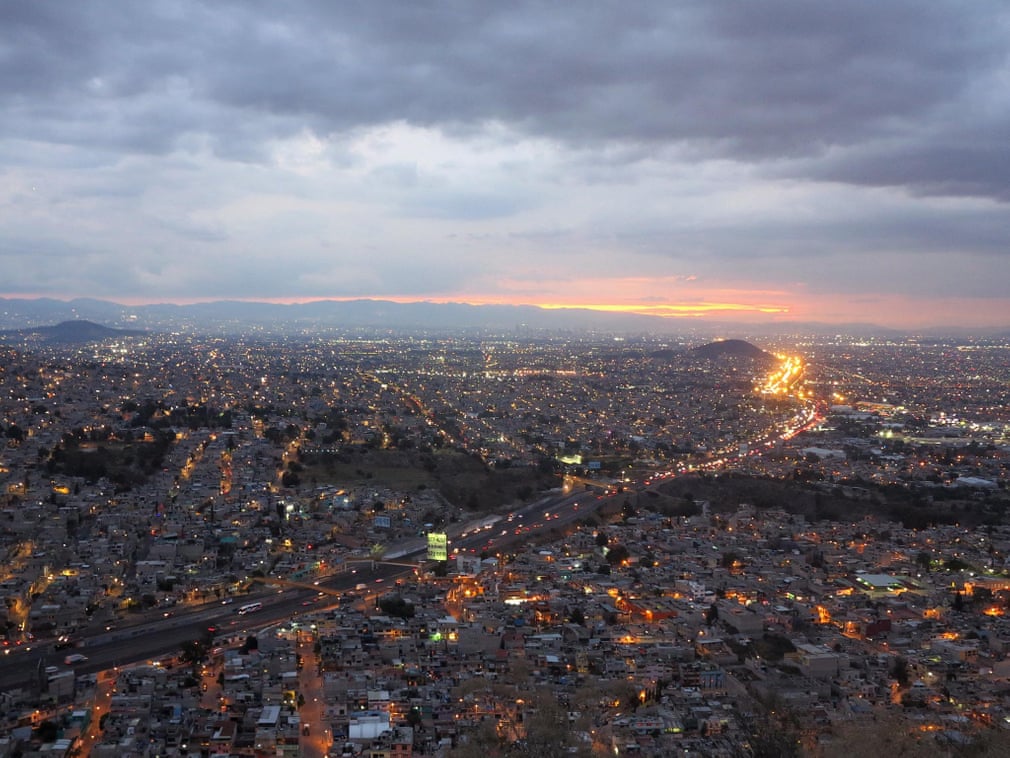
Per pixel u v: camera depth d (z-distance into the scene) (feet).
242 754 654.12
